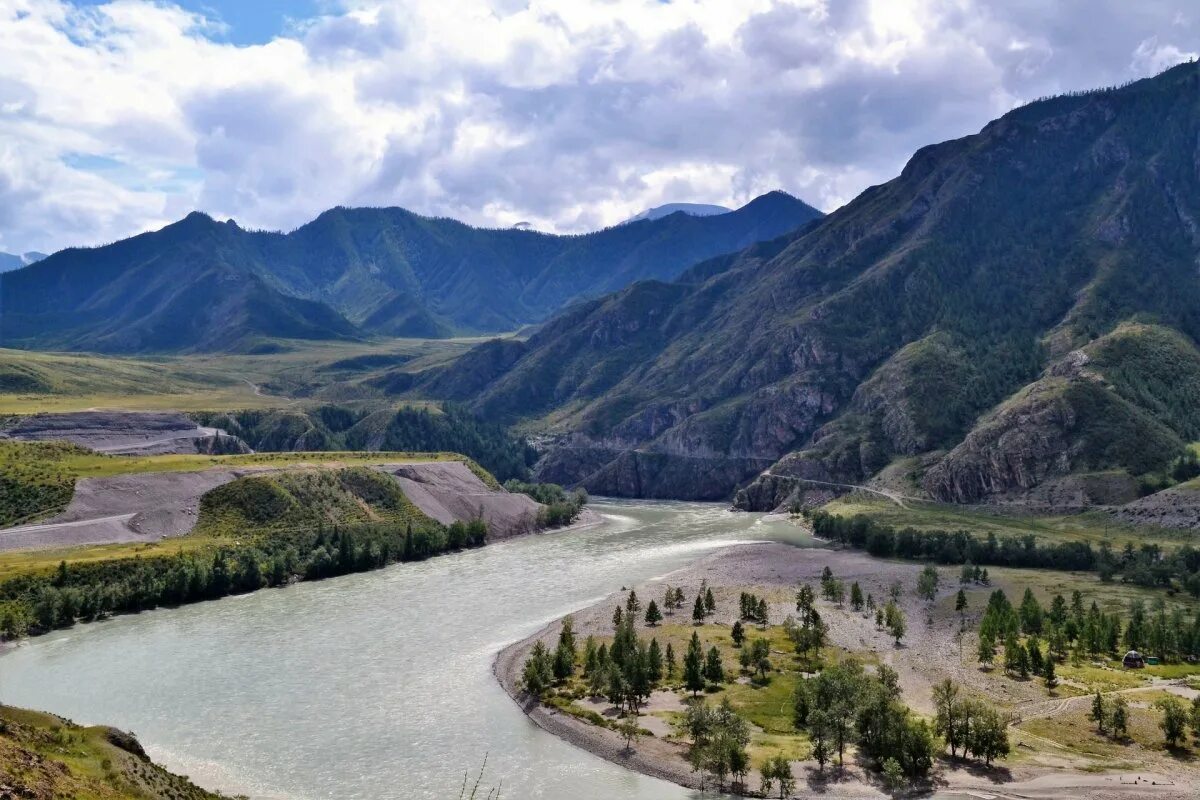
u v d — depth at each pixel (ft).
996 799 328.70
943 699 376.89
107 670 473.26
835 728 359.66
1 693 435.53
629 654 444.96
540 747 377.91
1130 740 379.96
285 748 370.94
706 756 342.23
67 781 227.20
